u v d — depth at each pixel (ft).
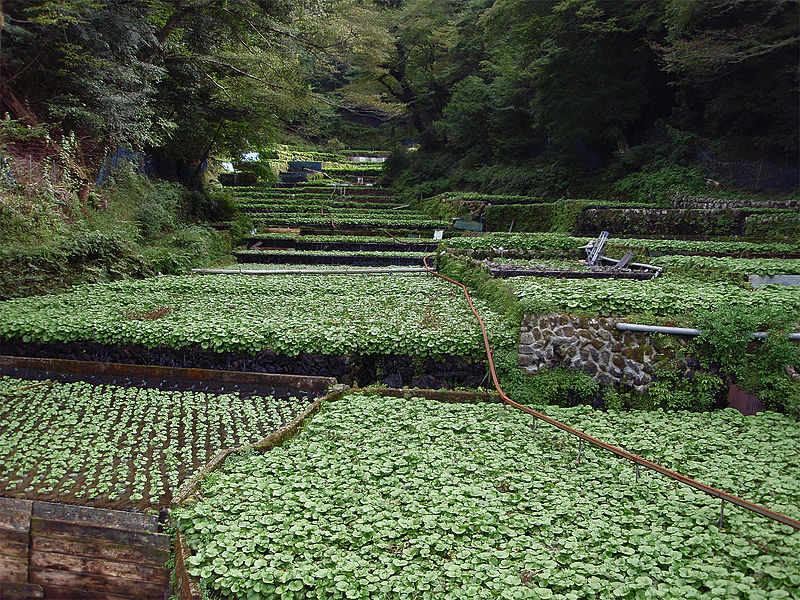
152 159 87.04
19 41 55.42
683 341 35.91
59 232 53.62
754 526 20.68
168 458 28.27
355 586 18.35
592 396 35.50
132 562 22.95
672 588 17.99
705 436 28.99
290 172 153.99
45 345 39.65
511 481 24.70
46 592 23.80
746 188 92.89
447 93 147.43
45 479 26.43
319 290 51.03
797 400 31.94
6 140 53.88
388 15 135.03
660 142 108.78
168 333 38.55
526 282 45.60
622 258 58.34
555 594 18.08
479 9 136.36
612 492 23.68
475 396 34.19
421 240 88.74
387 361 38.17
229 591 18.83
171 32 77.61
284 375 36.60
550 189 115.96
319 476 25.03
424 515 22.04
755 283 51.65
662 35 100.37
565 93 109.29
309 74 106.22
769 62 89.61
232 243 83.51
